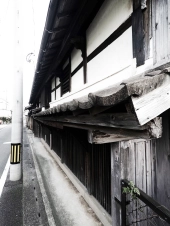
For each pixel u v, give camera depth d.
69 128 2.72
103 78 2.43
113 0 2.29
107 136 1.66
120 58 2.13
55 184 4.64
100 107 1.07
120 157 1.76
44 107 8.45
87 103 1.10
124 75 1.89
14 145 4.66
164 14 1.38
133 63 1.75
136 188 1.50
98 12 2.78
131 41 1.90
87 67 3.29
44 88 8.72
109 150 2.69
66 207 3.47
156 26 1.47
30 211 3.06
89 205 3.46
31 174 5.04
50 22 2.52
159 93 0.78
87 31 3.28
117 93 0.76
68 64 4.83
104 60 2.57
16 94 4.67
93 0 2.05
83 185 4.07
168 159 1.96
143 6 1.60
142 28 1.66
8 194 3.88
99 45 2.74
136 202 1.84
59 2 2.06
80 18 2.43
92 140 1.57
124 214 1.71
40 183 4.35
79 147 4.32
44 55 3.90
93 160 3.37
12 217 3.03
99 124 1.34
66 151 5.76
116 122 1.06
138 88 0.69
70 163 5.23
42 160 7.20
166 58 1.34
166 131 1.93
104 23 2.56
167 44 1.33
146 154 1.93
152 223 1.96
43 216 2.93
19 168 4.76
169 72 0.82
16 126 4.68
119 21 2.15
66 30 2.85
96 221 2.97
